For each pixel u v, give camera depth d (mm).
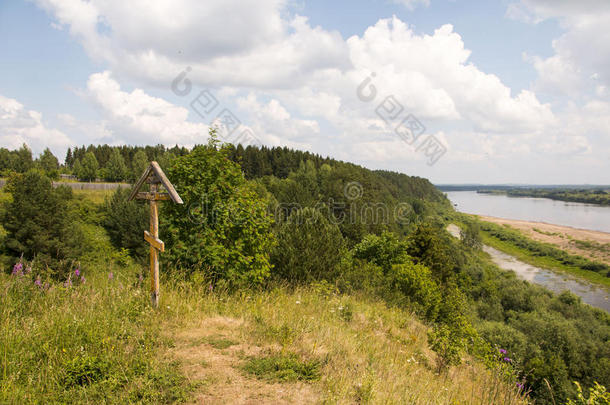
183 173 7980
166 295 5801
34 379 3287
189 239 7664
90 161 86562
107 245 39188
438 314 15359
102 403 2992
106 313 4801
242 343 4559
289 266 12148
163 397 3180
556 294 48531
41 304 5031
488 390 5090
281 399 3320
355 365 4434
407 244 26906
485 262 66938
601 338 31734
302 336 4996
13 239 28328
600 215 147125
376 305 11094
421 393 4230
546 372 22406
